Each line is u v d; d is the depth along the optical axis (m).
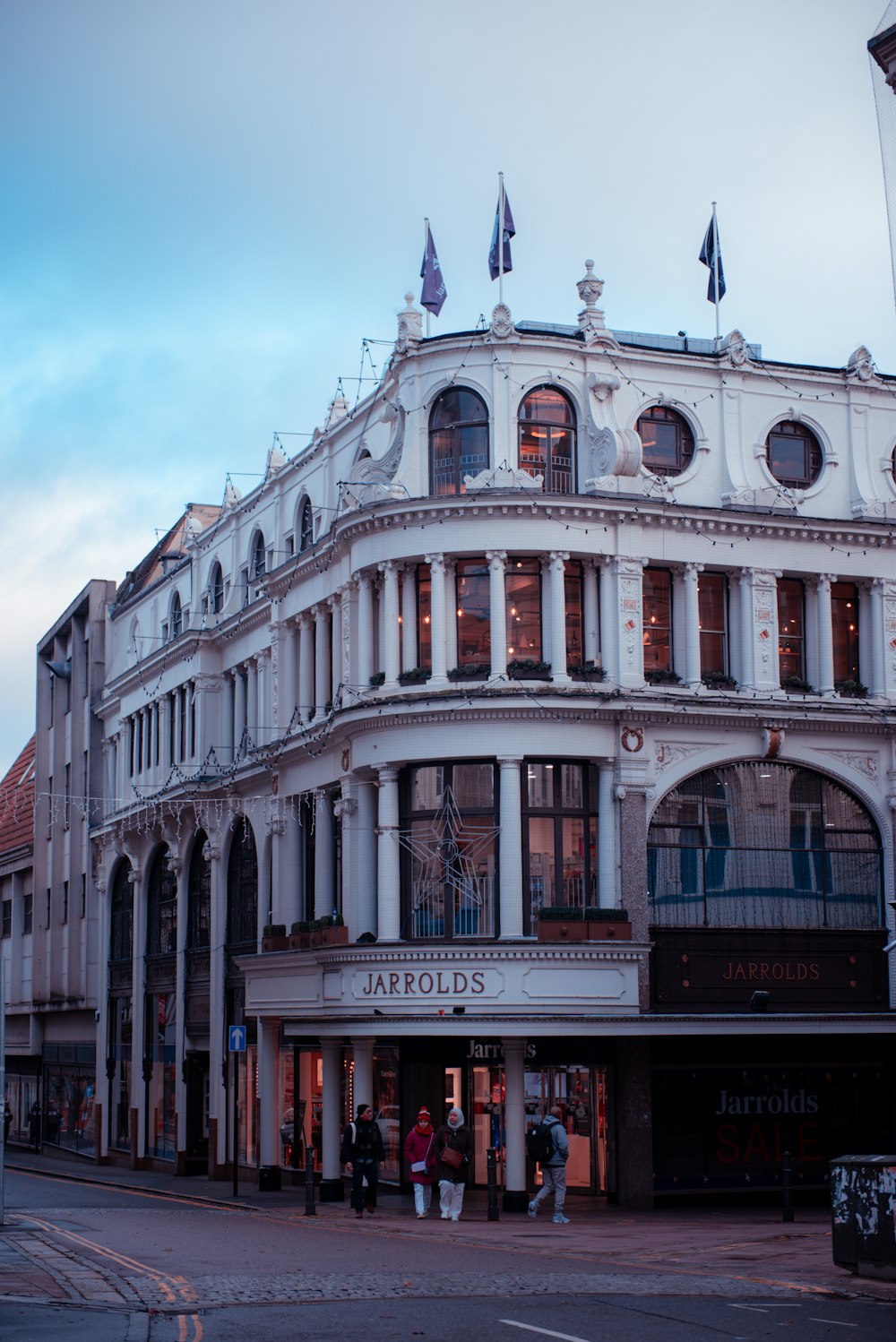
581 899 36.44
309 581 43.34
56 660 69.62
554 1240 27.30
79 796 65.12
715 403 39.59
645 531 37.84
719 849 38.03
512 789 35.94
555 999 34.56
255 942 46.62
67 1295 17.97
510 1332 15.78
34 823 70.94
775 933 38.12
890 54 17.53
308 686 43.53
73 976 64.00
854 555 40.00
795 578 39.88
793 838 38.75
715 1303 18.11
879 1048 38.84
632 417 38.78
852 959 38.75
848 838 39.34
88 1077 62.34
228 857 49.44
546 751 36.12
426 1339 15.30
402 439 38.19
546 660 36.81
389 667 37.28
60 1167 56.88
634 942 35.22
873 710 39.12
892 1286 19.39
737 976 37.62
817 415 40.59
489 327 38.31
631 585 37.53
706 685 38.22
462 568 37.34
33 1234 24.89
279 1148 43.25
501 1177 36.53
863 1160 20.28
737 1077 37.41
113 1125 58.16
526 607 37.16
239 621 48.34
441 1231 29.20
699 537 38.44
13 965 74.12
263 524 48.00
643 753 37.06
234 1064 39.88
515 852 35.72
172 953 53.31
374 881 38.53
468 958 34.75
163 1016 53.75
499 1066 37.00
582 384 38.31
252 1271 20.83
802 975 38.19
